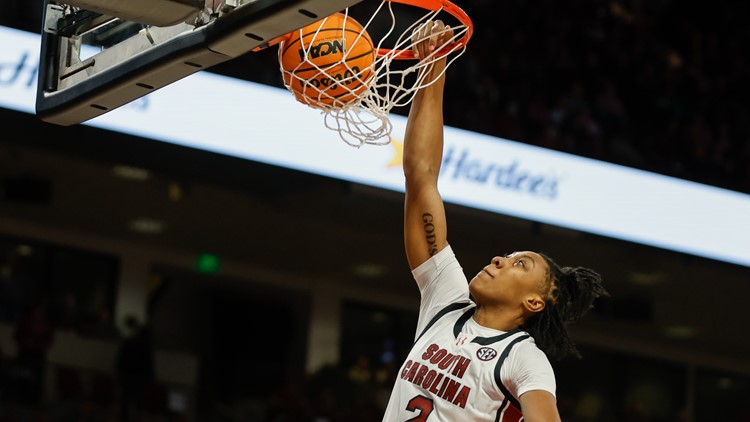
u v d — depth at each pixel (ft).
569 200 34.73
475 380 10.16
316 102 11.15
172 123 29.73
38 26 28.76
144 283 40.32
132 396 31.83
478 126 33.65
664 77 45.11
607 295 11.35
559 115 39.91
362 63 11.02
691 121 44.21
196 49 9.50
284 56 10.96
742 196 37.76
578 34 44.06
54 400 30.50
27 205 36.55
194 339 41.63
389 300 44.88
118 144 31.17
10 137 30.66
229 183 33.42
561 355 10.99
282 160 30.83
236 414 34.53
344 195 35.09
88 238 39.34
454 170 33.04
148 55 10.03
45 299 35.94
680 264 40.98
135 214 37.83
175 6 9.30
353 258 41.65
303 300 43.55
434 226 11.34
